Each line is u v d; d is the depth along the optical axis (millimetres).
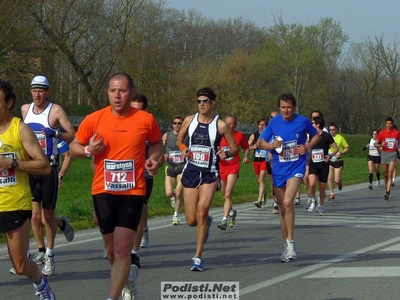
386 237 10945
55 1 29500
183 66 56594
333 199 18953
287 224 8680
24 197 5609
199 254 8141
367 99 68938
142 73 37312
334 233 11484
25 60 25031
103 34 35281
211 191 8141
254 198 18578
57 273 8016
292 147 8672
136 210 5641
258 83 55438
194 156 8219
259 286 7215
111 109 5852
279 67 57531
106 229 5742
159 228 12242
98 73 37312
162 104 38656
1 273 7996
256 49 61250
